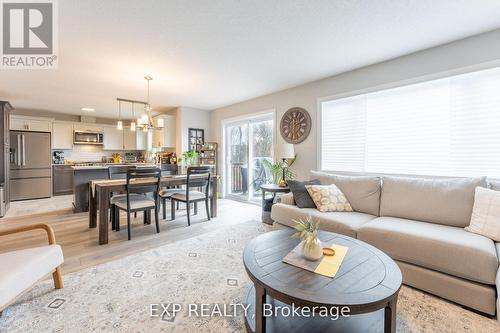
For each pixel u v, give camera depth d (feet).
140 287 6.21
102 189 9.20
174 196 12.30
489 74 7.80
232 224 11.85
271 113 15.14
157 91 14.19
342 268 4.55
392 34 7.81
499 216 5.98
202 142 19.45
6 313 5.15
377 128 10.36
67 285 6.27
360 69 10.67
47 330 4.69
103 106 18.34
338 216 8.15
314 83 12.45
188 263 7.59
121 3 6.16
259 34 7.79
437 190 7.52
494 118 7.74
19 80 12.00
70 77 11.60
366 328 4.51
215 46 8.59
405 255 6.17
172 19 6.91
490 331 4.67
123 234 10.32
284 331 4.45
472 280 5.27
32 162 18.48
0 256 5.18
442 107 8.72
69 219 12.62
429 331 4.69
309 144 12.73
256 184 16.84
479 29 7.51
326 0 6.13
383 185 8.74
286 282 4.08
